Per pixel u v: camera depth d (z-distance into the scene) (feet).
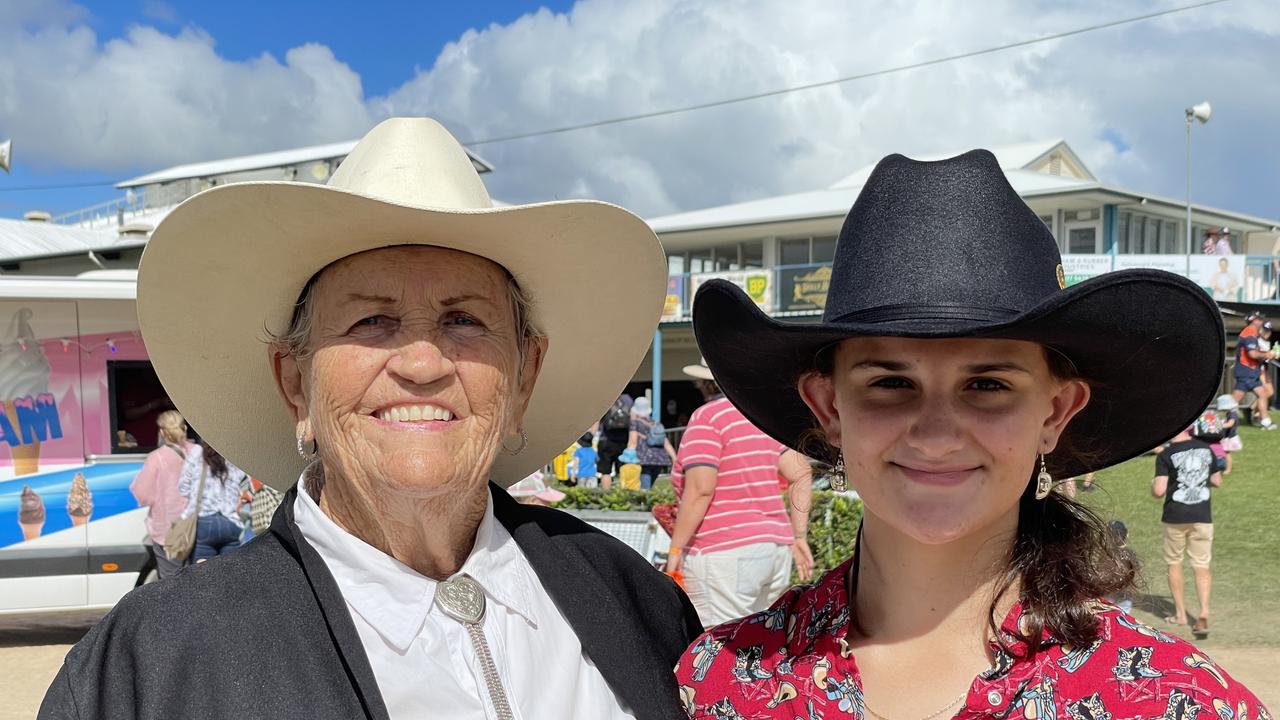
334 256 5.96
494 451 6.05
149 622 5.21
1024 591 5.04
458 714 5.56
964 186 5.16
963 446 4.91
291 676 5.23
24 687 22.03
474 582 6.11
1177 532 24.88
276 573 5.68
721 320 5.82
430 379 5.65
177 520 23.39
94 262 43.29
